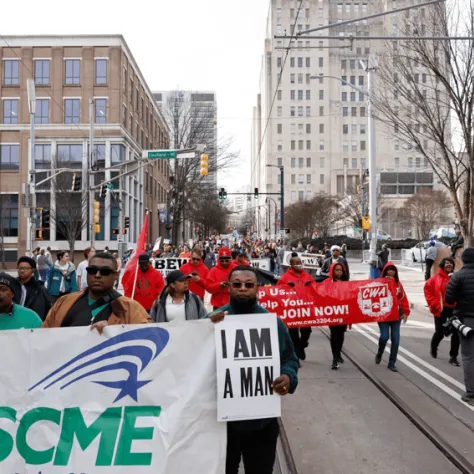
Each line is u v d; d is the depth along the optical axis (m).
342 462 4.57
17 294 5.88
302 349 8.66
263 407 3.34
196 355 3.38
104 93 44.31
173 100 46.69
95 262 3.65
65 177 38.72
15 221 44.47
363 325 12.66
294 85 107.00
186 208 49.25
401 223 58.91
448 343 10.09
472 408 5.96
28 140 44.38
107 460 3.27
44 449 3.27
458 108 11.94
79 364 3.33
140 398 3.33
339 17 102.12
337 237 51.12
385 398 6.45
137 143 51.97
